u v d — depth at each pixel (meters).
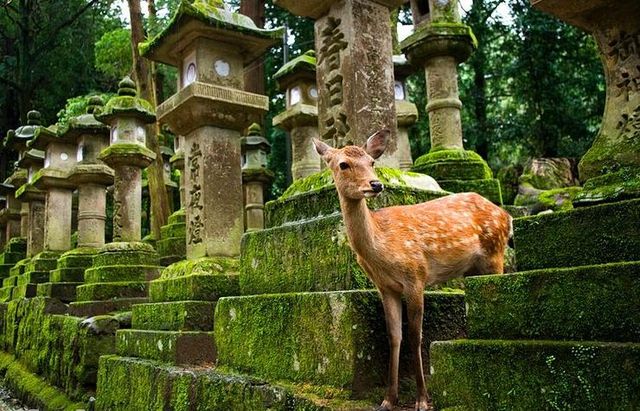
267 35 5.93
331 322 3.34
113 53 15.38
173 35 5.86
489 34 15.27
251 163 11.99
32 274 10.09
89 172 9.31
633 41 2.77
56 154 10.45
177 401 4.27
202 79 5.77
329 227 3.77
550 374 2.17
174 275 5.60
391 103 4.59
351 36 4.47
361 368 3.20
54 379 7.29
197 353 4.81
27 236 13.23
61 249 10.53
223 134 5.88
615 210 2.34
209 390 3.96
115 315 6.58
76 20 20.58
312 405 3.14
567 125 14.48
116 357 5.61
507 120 15.43
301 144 9.62
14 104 21.81
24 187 11.66
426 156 7.74
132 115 8.27
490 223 3.49
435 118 7.92
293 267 4.05
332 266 3.71
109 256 7.72
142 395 4.79
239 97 5.81
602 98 14.42
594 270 2.20
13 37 21.17
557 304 2.30
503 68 15.28
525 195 10.22
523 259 2.64
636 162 2.67
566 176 10.70
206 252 5.59
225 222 5.74
